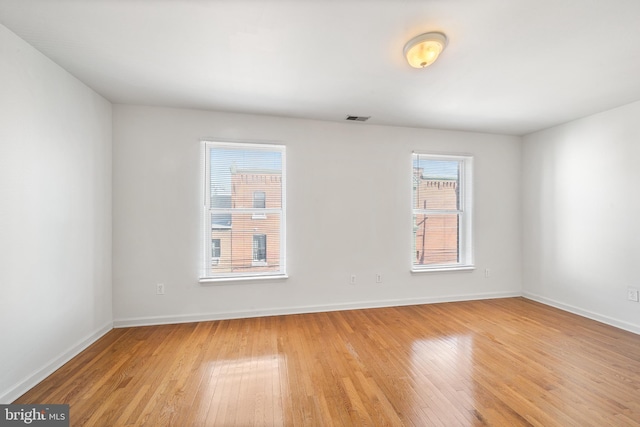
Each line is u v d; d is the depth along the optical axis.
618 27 1.74
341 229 3.59
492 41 1.89
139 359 2.34
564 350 2.51
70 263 2.36
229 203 3.33
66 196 2.32
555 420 1.65
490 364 2.27
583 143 3.42
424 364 2.27
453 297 3.96
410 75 2.38
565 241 3.61
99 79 2.46
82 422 1.63
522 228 4.18
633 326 2.93
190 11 1.61
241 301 3.31
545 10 1.59
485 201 4.09
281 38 1.87
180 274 3.16
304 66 2.24
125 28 1.78
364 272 3.67
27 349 1.93
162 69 2.29
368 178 3.68
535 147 4.01
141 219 3.07
